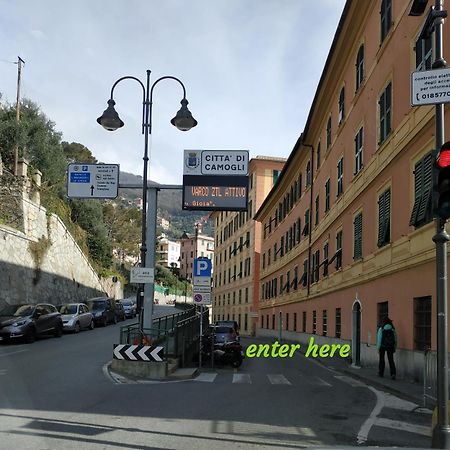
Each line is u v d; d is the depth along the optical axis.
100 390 11.75
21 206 31.55
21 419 8.33
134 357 14.85
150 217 18.28
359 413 10.19
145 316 17.45
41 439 7.18
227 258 75.88
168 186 18.55
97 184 17.80
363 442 7.73
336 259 25.94
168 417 9.00
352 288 22.86
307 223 34.84
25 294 30.75
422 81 7.36
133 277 16.06
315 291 31.50
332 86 27.34
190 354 19.88
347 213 24.05
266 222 54.88
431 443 7.53
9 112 39.44
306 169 35.88
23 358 16.80
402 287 16.33
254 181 61.59
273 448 7.15
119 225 72.69
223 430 8.12
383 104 18.80
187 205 18.42
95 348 20.73
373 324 19.50
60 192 45.28
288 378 16.22
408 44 16.22
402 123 16.44
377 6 19.88
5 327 21.73
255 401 11.12
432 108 13.77
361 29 22.09
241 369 18.98
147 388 12.52
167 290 103.25
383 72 18.83
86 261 46.09
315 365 22.14
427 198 13.78
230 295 72.31
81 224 53.09
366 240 20.64
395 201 17.14
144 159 16.67
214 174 18.56
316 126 31.94
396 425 9.06
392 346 15.57
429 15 7.72
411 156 15.65
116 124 15.84
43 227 35.03
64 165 44.66
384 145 18.30
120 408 9.67
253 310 59.38
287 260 42.19
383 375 16.27
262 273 56.00
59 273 37.66
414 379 14.88
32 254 32.16
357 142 22.45
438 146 7.27
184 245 142.25
